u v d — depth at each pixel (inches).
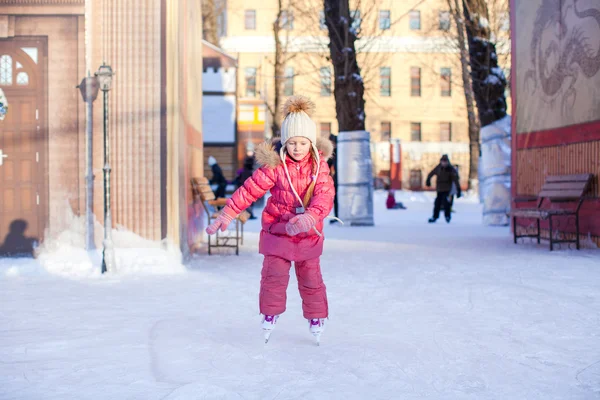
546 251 355.6
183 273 269.3
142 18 288.0
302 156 146.2
